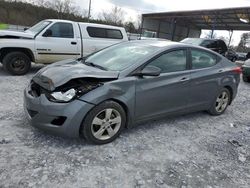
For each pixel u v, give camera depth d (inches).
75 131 133.9
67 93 131.5
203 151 150.3
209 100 201.0
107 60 168.4
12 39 294.8
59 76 138.6
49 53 319.3
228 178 126.3
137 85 149.9
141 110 156.1
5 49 296.4
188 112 189.2
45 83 138.5
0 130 148.3
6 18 1611.7
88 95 133.2
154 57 159.9
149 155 138.2
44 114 132.1
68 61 178.2
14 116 171.0
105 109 139.6
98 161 127.1
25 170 114.0
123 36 386.0
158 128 175.0
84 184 109.2
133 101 149.5
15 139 139.7
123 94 144.3
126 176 117.8
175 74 169.6
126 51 173.8
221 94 212.5
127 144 147.3
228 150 155.3
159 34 1888.5
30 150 130.5
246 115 231.9
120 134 158.2
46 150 132.2
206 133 177.5
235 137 176.6
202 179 122.7
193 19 1692.9
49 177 111.1
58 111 129.6
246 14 1251.8
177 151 146.3
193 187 116.0
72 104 130.6
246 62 415.2
